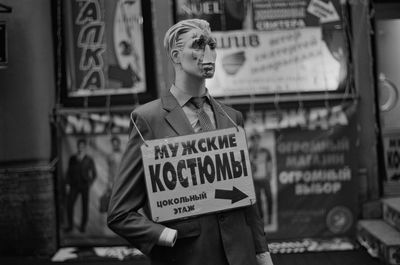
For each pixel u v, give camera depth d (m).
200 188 1.84
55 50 5.21
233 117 2.05
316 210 5.20
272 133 5.20
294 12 5.23
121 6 5.20
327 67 5.26
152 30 5.21
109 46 5.22
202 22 1.98
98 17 5.21
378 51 5.54
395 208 4.79
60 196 5.16
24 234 5.05
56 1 5.20
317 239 5.18
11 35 5.02
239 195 1.87
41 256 5.03
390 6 5.55
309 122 5.21
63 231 5.15
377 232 4.73
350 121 5.22
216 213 1.85
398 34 5.57
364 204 5.30
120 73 5.22
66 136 5.18
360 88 5.30
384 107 5.55
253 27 5.21
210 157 1.87
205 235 1.82
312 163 5.21
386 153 5.49
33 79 5.04
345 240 5.13
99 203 5.16
